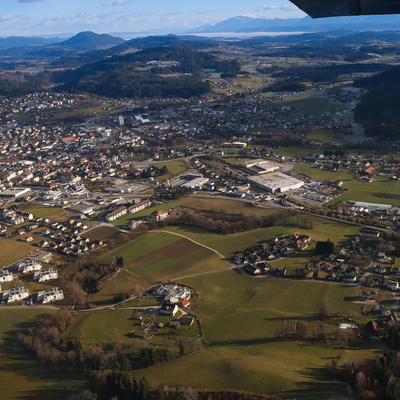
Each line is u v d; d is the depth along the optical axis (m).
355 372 144.25
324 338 176.38
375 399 131.88
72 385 159.75
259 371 151.75
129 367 166.88
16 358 178.12
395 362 147.25
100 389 153.38
